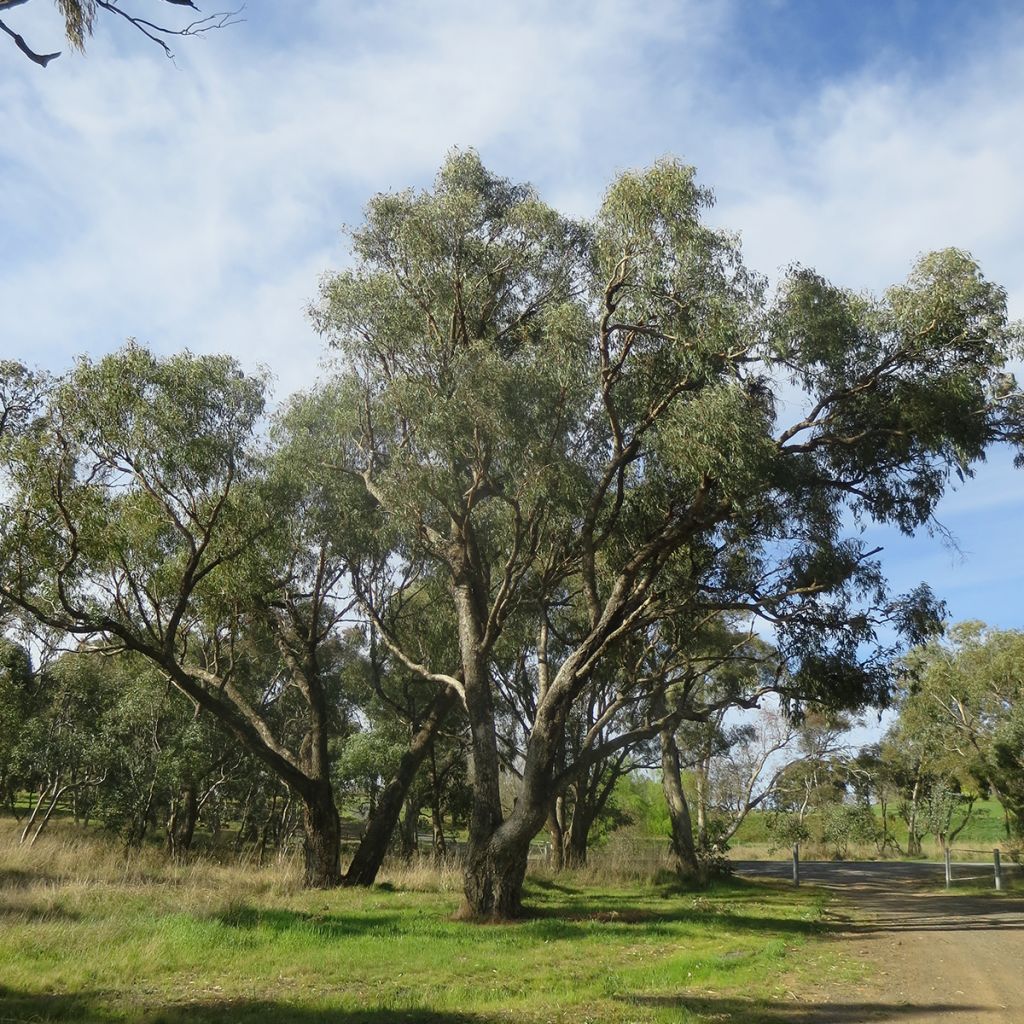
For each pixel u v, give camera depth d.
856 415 16.23
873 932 16.00
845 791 48.69
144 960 10.67
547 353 16.88
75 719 33.50
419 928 14.77
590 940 14.11
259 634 26.05
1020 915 18.95
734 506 15.10
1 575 18.27
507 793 43.03
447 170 20.23
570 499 16.66
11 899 14.62
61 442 17.84
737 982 10.47
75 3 7.45
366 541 22.06
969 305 14.62
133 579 20.22
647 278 15.38
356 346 19.36
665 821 48.94
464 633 19.34
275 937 12.80
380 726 33.38
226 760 34.62
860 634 18.23
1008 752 33.44
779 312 14.93
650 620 17.91
